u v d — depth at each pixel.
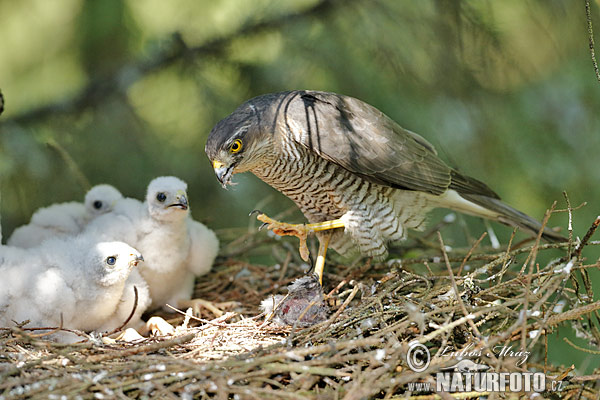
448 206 11.03
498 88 12.15
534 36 11.91
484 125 12.14
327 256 11.66
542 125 12.18
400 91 12.30
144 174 13.12
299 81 12.72
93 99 12.91
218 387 7.26
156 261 10.38
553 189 12.23
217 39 12.90
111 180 13.08
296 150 9.74
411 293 9.33
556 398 8.08
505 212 10.95
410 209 10.66
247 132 9.38
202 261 10.85
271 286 10.97
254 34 12.83
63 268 9.18
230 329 9.17
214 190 13.19
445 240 11.83
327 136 9.68
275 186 10.32
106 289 9.28
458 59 11.88
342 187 10.02
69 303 9.05
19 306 8.91
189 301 10.69
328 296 9.67
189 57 12.94
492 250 11.05
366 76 12.48
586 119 12.13
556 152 12.18
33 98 13.62
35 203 12.76
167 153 13.25
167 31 13.44
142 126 13.21
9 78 13.94
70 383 7.32
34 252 9.37
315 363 7.53
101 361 7.89
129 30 13.48
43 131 12.63
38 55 13.89
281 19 12.74
